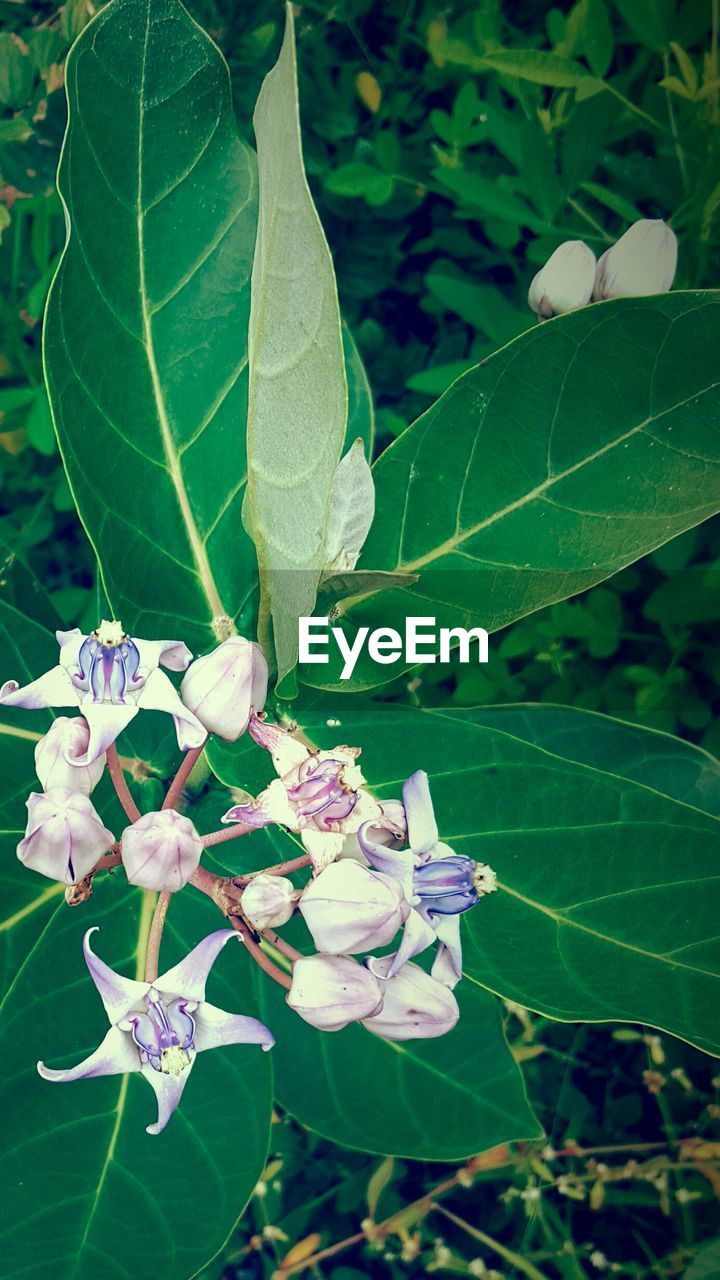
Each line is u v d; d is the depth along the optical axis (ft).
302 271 1.19
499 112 2.00
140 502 1.40
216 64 1.42
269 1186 2.03
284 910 1.27
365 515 1.34
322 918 1.24
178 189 1.42
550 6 1.99
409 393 2.06
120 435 1.40
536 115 1.95
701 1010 1.34
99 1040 1.41
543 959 1.36
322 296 1.19
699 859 1.37
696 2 1.86
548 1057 2.18
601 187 1.91
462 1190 2.10
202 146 1.42
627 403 1.39
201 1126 1.40
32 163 1.94
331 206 2.05
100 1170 1.38
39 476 2.05
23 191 1.95
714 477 1.39
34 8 1.91
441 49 1.92
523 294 2.02
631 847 1.38
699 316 1.37
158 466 1.41
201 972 1.27
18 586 1.60
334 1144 2.06
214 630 1.38
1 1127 1.37
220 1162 1.39
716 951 1.36
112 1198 1.37
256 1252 2.01
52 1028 1.40
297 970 1.25
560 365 1.38
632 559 1.39
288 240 1.19
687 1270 2.00
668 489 1.39
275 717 1.39
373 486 1.34
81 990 1.42
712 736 1.96
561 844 1.38
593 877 1.37
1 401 1.97
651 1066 2.08
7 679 1.48
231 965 1.45
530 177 1.91
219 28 1.88
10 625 1.50
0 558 1.61
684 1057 2.12
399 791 1.38
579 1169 2.08
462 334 2.04
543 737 1.61
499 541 1.40
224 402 1.42
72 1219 1.36
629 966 1.35
